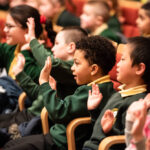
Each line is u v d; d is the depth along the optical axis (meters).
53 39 4.07
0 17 6.74
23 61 3.65
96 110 3.15
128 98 2.95
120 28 7.19
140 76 2.94
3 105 4.12
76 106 3.14
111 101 3.04
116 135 2.93
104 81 3.21
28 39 3.58
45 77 3.19
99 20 6.25
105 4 6.38
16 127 3.68
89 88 3.18
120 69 2.98
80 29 3.74
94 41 3.20
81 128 3.26
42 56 3.45
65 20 7.18
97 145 2.97
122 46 3.65
